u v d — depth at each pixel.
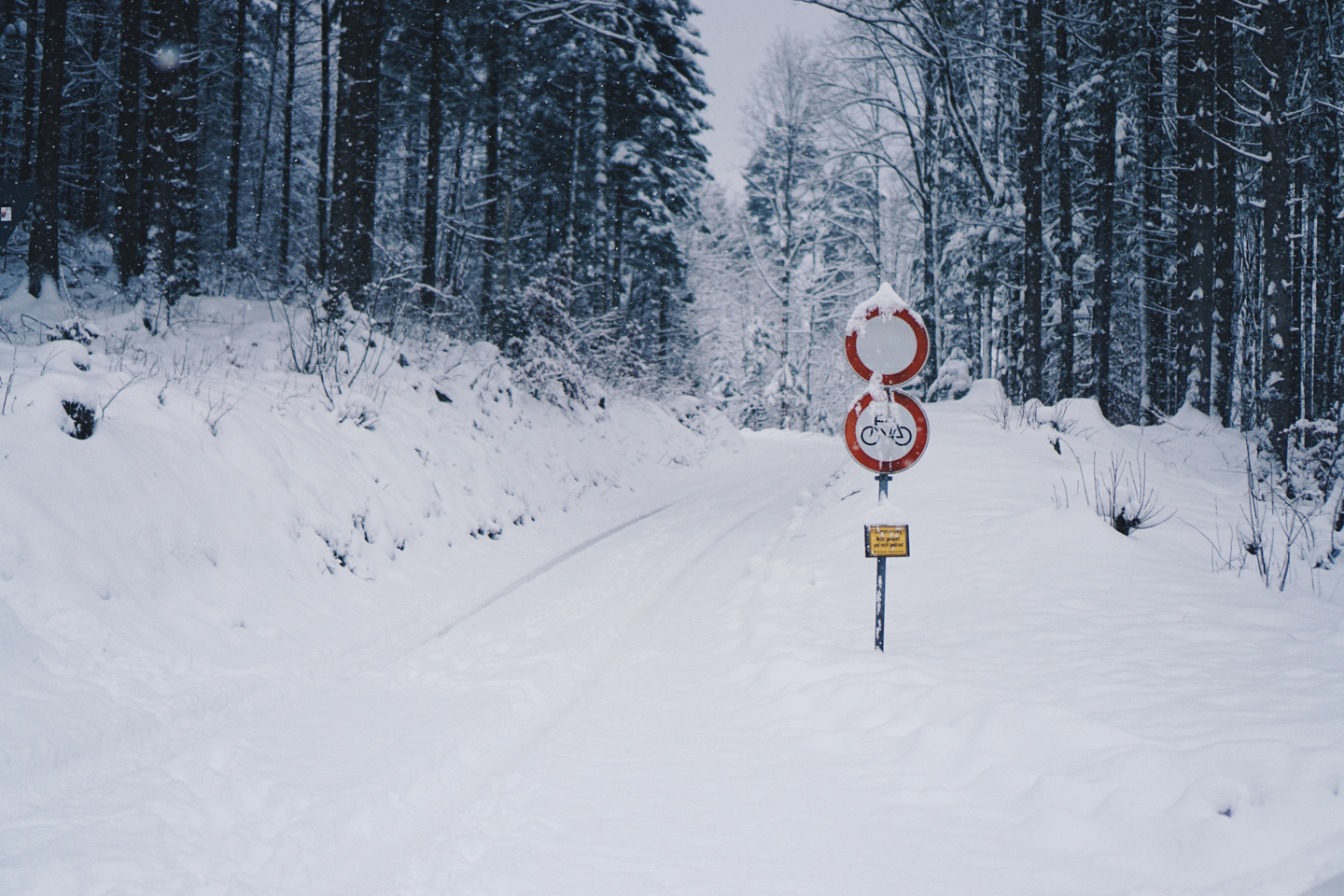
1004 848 3.24
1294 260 25.25
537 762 4.38
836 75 27.17
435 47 21.58
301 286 16.47
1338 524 8.37
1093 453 12.82
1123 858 3.05
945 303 30.98
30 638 4.79
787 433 43.66
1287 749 3.24
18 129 26.28
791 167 38.28
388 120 26.00
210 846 3.35
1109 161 21.92
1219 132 20.12
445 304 20.47
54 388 6.20
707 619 7.75
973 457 11.61
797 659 5.66
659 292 35.62
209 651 5.73
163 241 14.72
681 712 5.20
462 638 7.03
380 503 9.48
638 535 12.86
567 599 8.57
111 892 2.94
